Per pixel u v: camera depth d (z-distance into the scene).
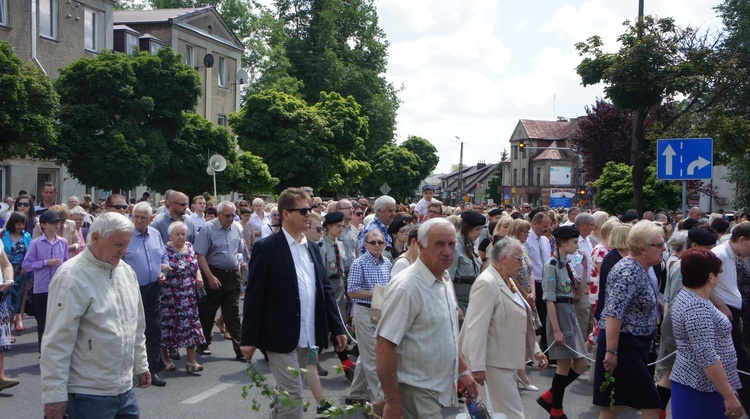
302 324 5.70
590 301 8.18
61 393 4.01
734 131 15.88
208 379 8.30
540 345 9.59
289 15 58.06
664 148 10.84
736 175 35.09
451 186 141.12
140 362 4.66
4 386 7.54
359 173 44.91
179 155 27.97
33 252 9.11
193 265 8.75
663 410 6.59
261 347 5.54
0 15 27.12
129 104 24.70
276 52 52.22
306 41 55.31
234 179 30.97
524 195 85.69
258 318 5.51
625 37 16.09
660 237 5.46
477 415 4.54
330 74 54.03
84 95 24.44
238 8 54.38
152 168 25.22
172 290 8.55
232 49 45.31
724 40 16.98
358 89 55.09
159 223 9.56
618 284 5.47
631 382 5.44
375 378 6.84
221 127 30.09
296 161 37.88
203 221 13.20
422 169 94.56
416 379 4.12
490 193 101.62
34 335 10.88
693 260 5.02
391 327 4.04
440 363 4.16
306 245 5.93
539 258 9.52
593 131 38.34
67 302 4.08
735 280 6.70
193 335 8.61
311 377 6.07
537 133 87.06
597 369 5.73
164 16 40.12
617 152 37.78
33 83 20.09
